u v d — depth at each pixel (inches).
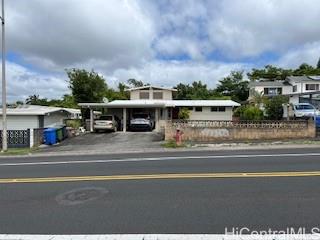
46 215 251.1
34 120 1182.3
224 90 2694.4
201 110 1526.8
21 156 700.0
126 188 331.6
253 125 944.3
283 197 285.6
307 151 639.8
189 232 210.2
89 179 383.2
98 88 1813.5
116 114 1473.9
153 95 1675.7
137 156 611.8
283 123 945.5
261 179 360.8
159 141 924.0
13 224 232.8
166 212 250.7
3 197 308.8
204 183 345.7
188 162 506.3
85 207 269.1
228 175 388.2
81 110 1700.3
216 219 232.7
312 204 264.1
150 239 201.2
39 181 381.1
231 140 920.3
